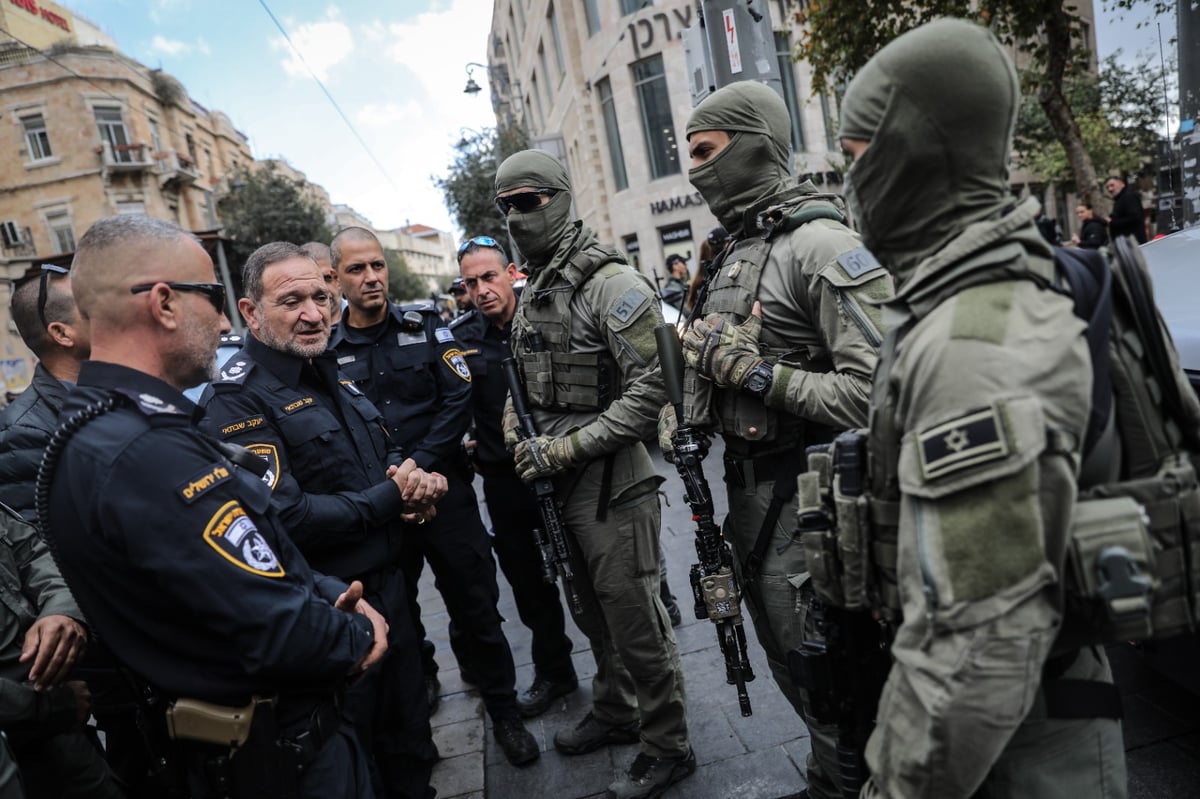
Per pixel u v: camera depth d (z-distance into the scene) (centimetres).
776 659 184
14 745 165
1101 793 101
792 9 1641
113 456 127
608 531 225
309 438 203
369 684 204
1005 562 80
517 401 246
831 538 115
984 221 92
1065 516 81
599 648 255
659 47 1722
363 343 292
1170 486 87
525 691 308
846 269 154
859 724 125
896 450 97
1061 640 91
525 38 2744
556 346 237
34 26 2659
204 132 3328
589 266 230
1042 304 87
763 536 174
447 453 273
